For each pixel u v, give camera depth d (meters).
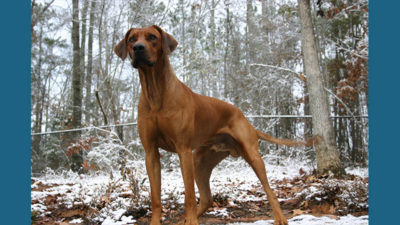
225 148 4.32
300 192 5.35
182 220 4.18
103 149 8.98
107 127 10.19
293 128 11.77
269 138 4.58
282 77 14.34
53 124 18.52
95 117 15.83
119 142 9.62
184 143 3.46
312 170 8.14
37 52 21.72
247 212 4.62
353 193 4.54
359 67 11.82
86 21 14.16
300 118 11.38
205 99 4.00
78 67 13.45
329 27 14.86
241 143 4.14
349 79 12.12
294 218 3.94
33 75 21.77
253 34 16.42
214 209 4.67
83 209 4.55
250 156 4.07
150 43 3.30
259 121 10.96
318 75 7.88
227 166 9.52
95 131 10.55
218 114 4.08
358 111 14.75
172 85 3.45
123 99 21.48
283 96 15.46
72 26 14.68
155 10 12.33
